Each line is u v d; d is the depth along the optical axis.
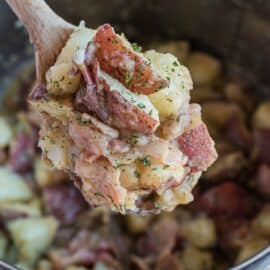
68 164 0.38
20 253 0.58
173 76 0.38
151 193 0.38
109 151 0.36
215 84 0.67
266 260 0.40
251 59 0.65
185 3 0.65
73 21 0.66
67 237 0.59
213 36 0.66
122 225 0.60
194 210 0.60
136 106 0.36
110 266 0.57
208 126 0.63
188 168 0.38
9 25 0.64
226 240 0.58
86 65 0.36
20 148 0.62
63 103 0.37
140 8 0.67
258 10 0.61
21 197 0.60
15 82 0.67
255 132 0.62
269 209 0.58
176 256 0.57
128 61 0.36
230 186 0.60
